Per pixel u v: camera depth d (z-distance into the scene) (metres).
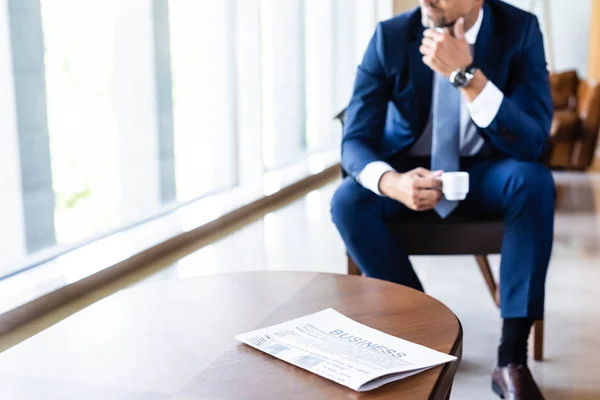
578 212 4.10
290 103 4.68
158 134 3.04
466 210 1.96
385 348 1.06
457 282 2.78
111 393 0.94
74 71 2.49
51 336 1.14
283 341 1.09
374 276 1.86
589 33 6.92
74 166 2.52
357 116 1.99
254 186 3.80
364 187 1.89
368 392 0.93
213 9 3.42
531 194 1.77
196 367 1.01
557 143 5.70
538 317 1.76
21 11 2.23
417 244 1.94
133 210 2.89
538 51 1.90
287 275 1.45
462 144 1.97
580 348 2.15
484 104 1.78
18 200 2.27
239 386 0.95
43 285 2.20
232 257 2.90
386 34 1.94
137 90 2.86
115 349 1.08
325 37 5.26
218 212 3.36
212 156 3.53
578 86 6.04
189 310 1.25
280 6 4.41
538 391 1.74
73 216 2.53
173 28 3.11
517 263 1.76
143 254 2.69
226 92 3.60
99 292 2.34
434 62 1.79
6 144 2.21
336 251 3.08
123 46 2.75
